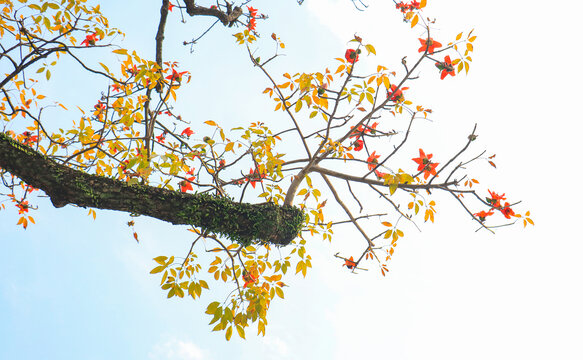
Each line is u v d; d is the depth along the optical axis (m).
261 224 2.91
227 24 4.08
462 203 3.25
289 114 3.37
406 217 3.37
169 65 3.77
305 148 3.40
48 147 3.89
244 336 2.88
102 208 2.70
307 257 3.29
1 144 2.50
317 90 3.26
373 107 3.28
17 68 3.30
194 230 3.12
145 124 3.45
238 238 2.95
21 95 4.33
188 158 3.41
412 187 3.14
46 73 3.91
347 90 3.24
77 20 3.72
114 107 3.78
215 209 2.83
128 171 3.57
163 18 3.66
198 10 3.96
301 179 3.37
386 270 3.77
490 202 3.33
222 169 3.56
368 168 3.46
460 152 3.04
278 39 3.45
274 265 3.23
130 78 3.62
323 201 3.75
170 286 2.80
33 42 3.55
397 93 3.32
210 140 3.27
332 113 3.26
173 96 3.62
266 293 3.10
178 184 3.59
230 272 3.22
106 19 3.82
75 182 2.60
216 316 2.79
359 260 3.79
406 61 3.25
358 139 3.72
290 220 3.04
